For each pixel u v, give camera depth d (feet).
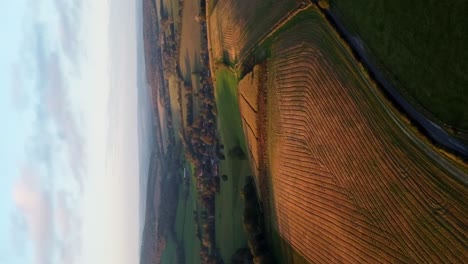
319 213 219.41
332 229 210.38
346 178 200.95
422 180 164.35
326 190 214.07
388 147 178.40
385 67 179.32
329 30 211.41
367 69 186.29
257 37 277.44
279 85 252.42
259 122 274.98
